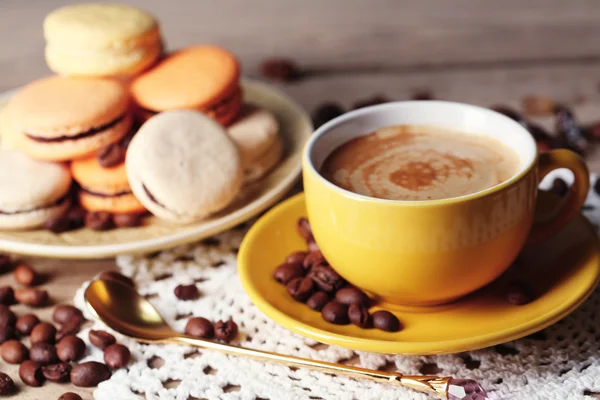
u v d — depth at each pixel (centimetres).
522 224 45
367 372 45
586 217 50
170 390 45
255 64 74
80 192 55
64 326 48
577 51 73
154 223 54
